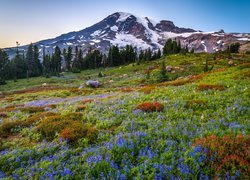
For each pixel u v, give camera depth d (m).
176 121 10.64
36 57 168.25
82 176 6.60
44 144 9.47
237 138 7.32
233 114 10.85
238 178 5.74
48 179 6.41
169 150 7.35
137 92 23.67
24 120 15.12
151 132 9.21
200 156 6.68
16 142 10.88
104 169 6.63
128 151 7.65
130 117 12.36
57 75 139.38
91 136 9.80
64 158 7.92
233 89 16.84
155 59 172.12
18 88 99.88
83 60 183.62
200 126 9.81
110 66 183.88
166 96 17.02
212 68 79.06
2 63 145.75
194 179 5.86
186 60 124.06
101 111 14.88
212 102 13.36
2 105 34.06
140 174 6.14
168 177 5.97
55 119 12.73
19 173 7.15
